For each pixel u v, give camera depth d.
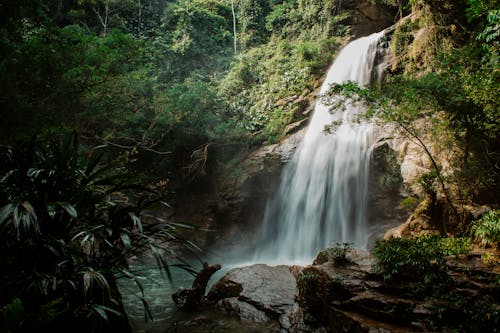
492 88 8.29
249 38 27.62
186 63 26.92
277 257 18.05
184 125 19.80
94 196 4.57
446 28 14.99
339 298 6.55
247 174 18.77
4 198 4.27
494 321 5.14
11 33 13.62
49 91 13.41
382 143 14.95
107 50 14.93
